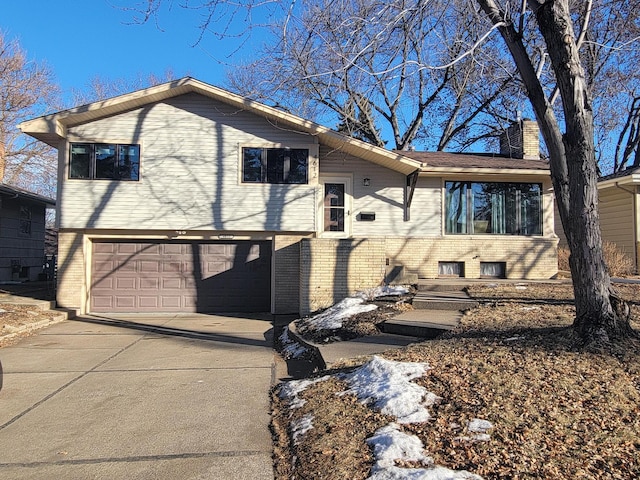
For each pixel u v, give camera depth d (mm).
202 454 4289
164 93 13633
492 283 12562
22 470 3990
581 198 5781
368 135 23188
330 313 10633
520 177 15133
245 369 7582
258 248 14750
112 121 13820
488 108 21891
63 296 13766
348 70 9047
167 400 5918
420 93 22047
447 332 7520
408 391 4797
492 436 3777
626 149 24562
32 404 5785
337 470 3619
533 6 6047
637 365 4934
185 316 13891
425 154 17516
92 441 4602
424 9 9820
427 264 15000
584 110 5766
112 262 14375
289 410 5309
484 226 15266
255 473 3918
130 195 13789
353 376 5805
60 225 13586
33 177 29391
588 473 3213
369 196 15133
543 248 15203
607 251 15062
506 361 5422
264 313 14453
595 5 10047
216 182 14047
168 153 13953
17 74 26016
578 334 5793
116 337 10578
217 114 14117
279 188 14195
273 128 14234
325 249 12766
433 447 3713
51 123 13078
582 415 4023
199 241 14625
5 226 18641
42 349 9219
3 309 12508
